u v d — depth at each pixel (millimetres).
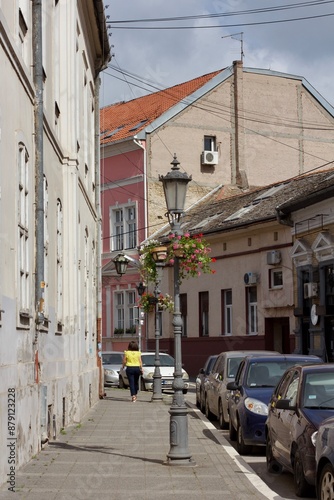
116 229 50406
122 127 51469
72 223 19281
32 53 14633
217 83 49812
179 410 13484
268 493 11008
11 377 11586
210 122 49500
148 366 36000
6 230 11617
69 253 19219
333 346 30656
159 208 48000
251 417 15484
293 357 17625
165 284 44094
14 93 12477
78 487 11156
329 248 30172
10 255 11891
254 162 50156
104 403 27484
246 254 37594
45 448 14906
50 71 17312
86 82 25703
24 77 13266
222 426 19797
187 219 46281
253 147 50219
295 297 33438
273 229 35406
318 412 11453
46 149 16125
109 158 50719
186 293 43094
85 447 15289
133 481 11805
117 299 49844
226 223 39094
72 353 19453
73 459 13680
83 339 22422
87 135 25906
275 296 35125
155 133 48250
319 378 12250
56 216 17766
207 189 48969
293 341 33844
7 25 11531
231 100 50156
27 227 13594
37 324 14266
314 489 10977
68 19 19484
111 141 49500
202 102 49375
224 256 39375
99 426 19344
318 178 37875
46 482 11469
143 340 47188
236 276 38406
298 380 12508
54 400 16344
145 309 37000
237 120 49969
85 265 23844
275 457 12914
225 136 49750
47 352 15758
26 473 12133
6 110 11727
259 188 47812
